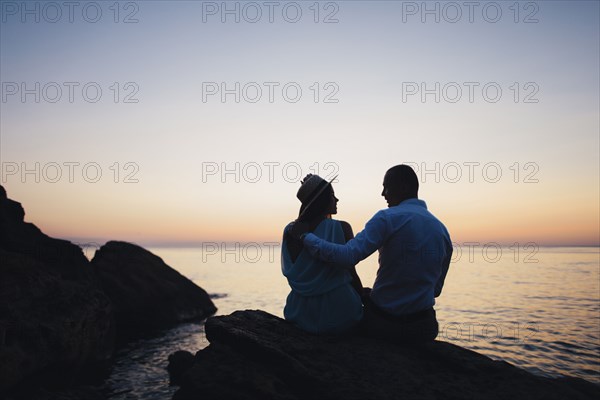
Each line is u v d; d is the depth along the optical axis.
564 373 11.96
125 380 11.27
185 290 22.36
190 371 2.96
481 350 14.55
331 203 3.56
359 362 3.13
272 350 3.02
